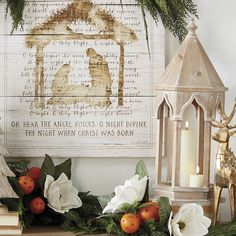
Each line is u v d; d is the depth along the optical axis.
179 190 1.88
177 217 1.78
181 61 1.89
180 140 1.91
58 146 2.05
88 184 2.07
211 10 2.04
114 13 2.03
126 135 2.05
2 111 2.04
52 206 1.91
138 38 2.04
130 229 1.77
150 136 2.05
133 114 2.05
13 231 1.82
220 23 2.04
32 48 2.04
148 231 1.78
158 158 1.95
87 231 1.85
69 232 1.85
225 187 1.86
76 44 2.04
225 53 2.04
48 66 2.04
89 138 2.05
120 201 1.82
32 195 1.94
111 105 2.04
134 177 1.88
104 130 2.05
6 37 2.03
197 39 1.92
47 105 2.04
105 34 2.04
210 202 1.89
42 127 2.05
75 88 2.04
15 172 1.97
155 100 1.94
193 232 1.79
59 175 2.00
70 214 1.89
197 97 1.86
